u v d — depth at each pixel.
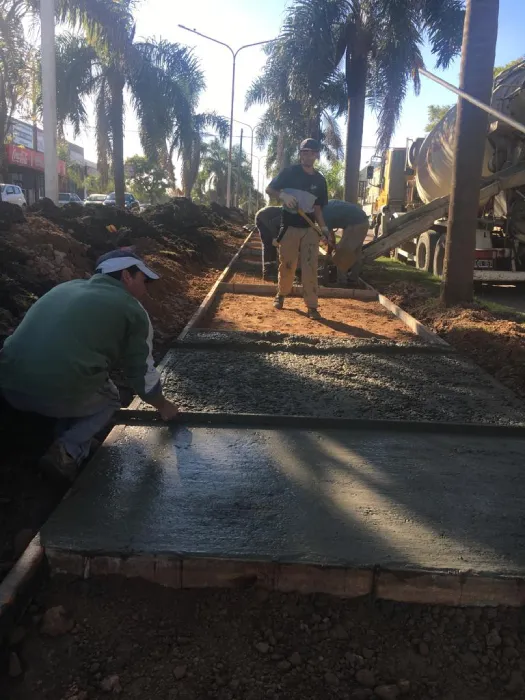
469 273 8.45
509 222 11.99
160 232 13.06
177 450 3.66
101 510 2.94
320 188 7.50
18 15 16.81
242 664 2.24
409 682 2.18
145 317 3.40
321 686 2.17
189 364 5.42
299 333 6.86
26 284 5.94
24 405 3.26
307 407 4.42
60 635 2.33
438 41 15.44
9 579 2.42
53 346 3.11
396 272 14.38
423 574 2.52
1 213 7.75
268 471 3.43
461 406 4.54
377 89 16.94
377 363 5.65
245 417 4.12
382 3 15.05
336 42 16.30
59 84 19.02
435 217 12.03
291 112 21.19
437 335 6.79
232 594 2.57
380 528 2.86
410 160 16.94
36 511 3.11
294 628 2.42
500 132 11.43
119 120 19.66
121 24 16.69
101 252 9.12
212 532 2.78
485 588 2.52
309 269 7.66
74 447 3.32
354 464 3.55
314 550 2.65
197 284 10.26
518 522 2.96
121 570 2.60
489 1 7.59
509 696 2.17
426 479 3.38
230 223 29.75
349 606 2.53
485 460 3.66
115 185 20.16
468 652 2.34
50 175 12.37
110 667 2.20
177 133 22.05
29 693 2.09
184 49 20.33
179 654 2.28
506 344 6.27
